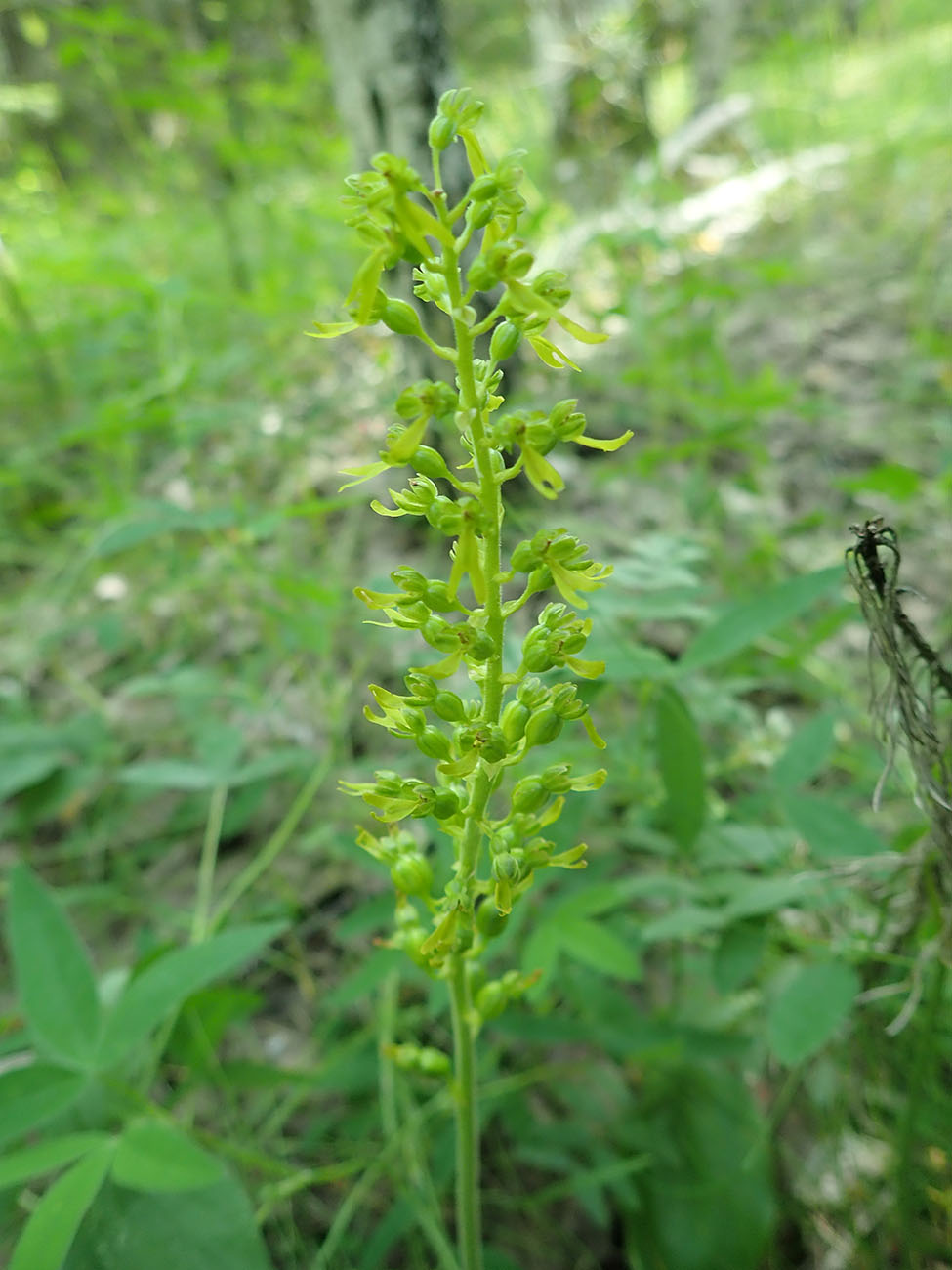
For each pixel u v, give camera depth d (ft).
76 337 22.38
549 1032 8.10
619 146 25.99
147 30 19.76
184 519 10.49
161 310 14.47
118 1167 5.49
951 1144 7.63
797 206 27.07
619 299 16.48
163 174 26.27
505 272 3.95
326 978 10.59
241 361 16.63
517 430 3.98
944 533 14.84
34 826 12.94
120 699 14.65
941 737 7.14
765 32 36.81
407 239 3.87
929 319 20.12
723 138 34.09
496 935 5.27
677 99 44.57
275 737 13.08
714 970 7.32
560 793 4.82
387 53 13.46
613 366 19.66
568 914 7.21
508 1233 8.64
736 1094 8.58
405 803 4.72
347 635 14.26
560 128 26.30
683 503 14.19
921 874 6.72
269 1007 10.45
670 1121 8.55
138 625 15.97
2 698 14.01
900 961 7.04
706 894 7.68
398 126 13.88
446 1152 8.16
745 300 22.66
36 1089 6.09
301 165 26.08
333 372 19.92
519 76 38.70
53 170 28.50
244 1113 9.33
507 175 3.94
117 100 20.10
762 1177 8.17
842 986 6.37
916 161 27.09
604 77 25.30
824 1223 8.09
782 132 32.78
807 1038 6.18
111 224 31.17
